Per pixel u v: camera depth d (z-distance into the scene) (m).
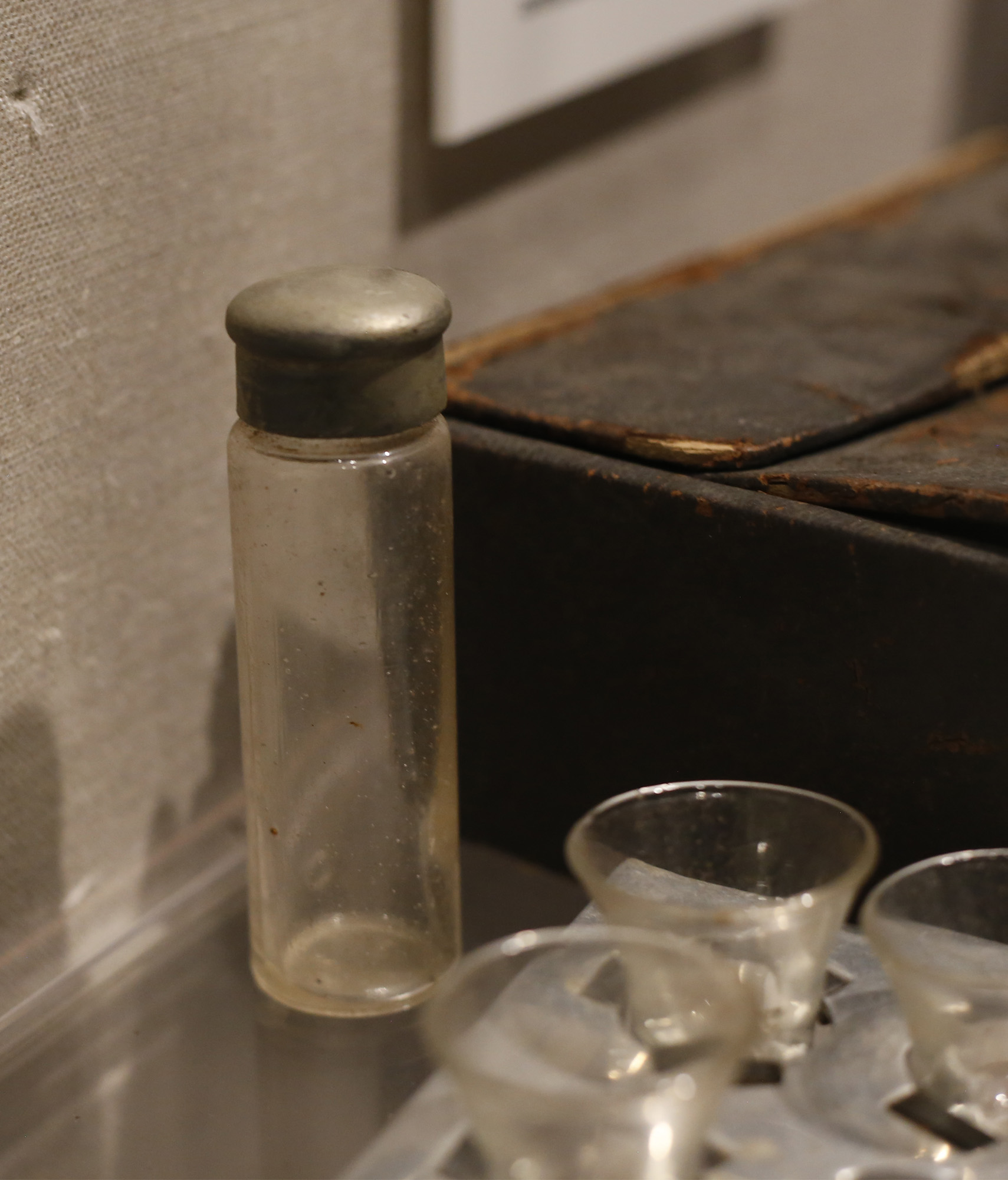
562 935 0.42
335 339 0.43
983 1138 0.43
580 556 0.48
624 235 0.59
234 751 0.52
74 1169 0.45
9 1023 0.48
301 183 0.51
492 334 0.53
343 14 0.51
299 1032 0.47
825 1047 0.44
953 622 0.45
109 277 0.48
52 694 0.48
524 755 0.50
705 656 0.47
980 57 0.72
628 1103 0.40
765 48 0.61
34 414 0.47
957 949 0.44
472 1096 0.41
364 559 0.45
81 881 0.49
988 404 0.50
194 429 0.50
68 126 0.46
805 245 0.59
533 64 0.54
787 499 0.46
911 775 0.46
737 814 0.45
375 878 0.47
